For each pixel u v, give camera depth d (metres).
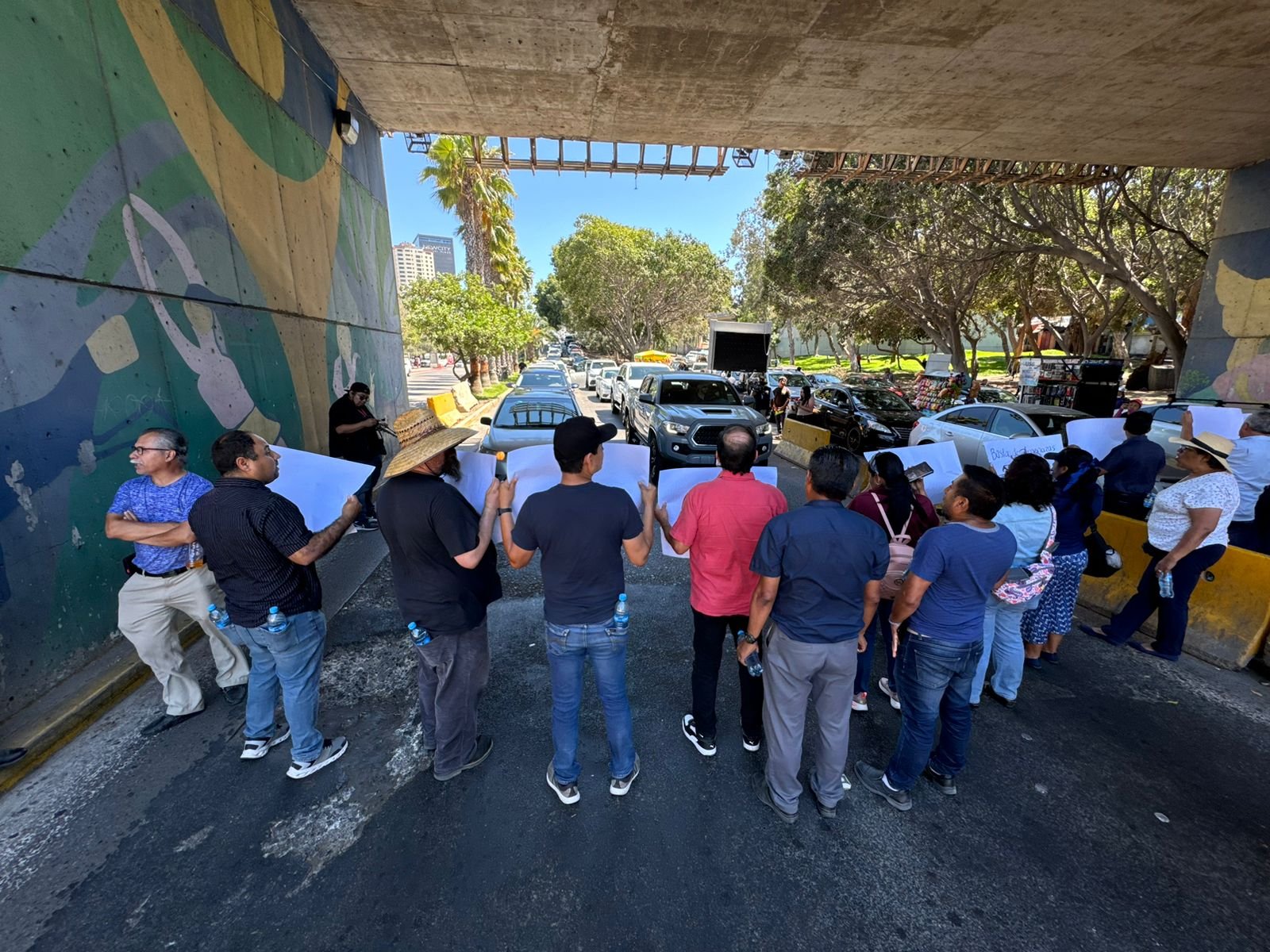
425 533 2.09
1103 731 2.98
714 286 39.47
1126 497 4.48
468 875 2.07
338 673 3.41
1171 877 2.12
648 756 2.73
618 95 7.32
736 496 2.33
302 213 6.15
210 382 4.45
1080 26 5.46
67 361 3.13
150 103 3.84
